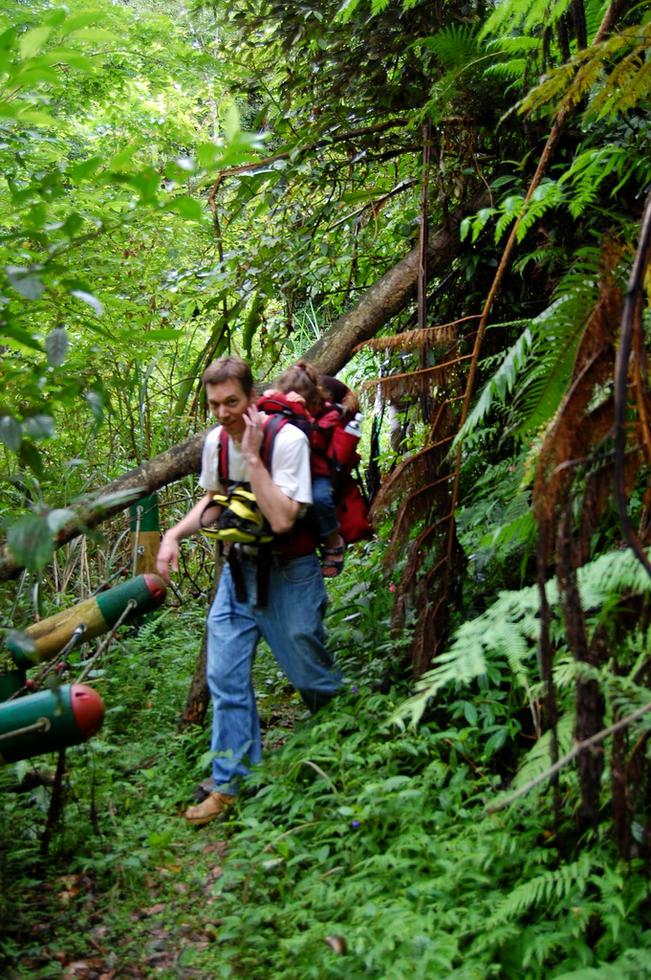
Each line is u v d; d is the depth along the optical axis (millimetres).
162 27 6137
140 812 3373
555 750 2002
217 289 4523
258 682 4629
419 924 2150
